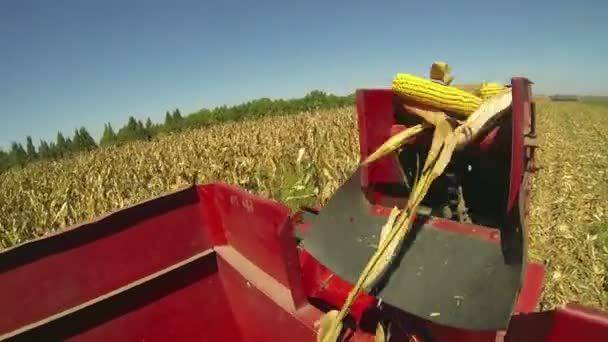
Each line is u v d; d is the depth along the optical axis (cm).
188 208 322
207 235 329
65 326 276
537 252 658
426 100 242
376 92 267
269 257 266
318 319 223
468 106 236
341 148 1266
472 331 186
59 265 278
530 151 233
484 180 247
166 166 1402
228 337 330
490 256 193
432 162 226
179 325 314
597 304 525
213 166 1198
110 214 293
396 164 275
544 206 894
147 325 304
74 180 1370
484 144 232
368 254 235
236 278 298
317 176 983
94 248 289
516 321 206
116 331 294
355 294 207
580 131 2697
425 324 217
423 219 229
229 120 4550
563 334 190
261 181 1077
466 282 192
